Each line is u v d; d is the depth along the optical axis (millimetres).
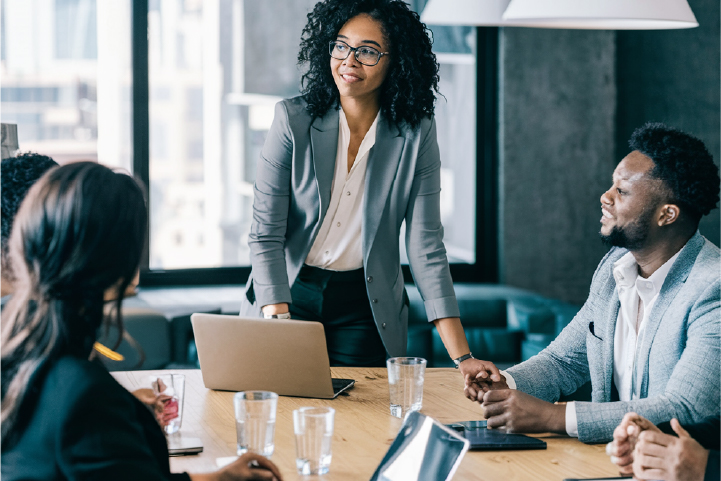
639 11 2354
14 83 4582
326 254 2301
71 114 4664
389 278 2281
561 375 1966
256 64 4906
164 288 4836
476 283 5391
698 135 5082
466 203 5355
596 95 5383
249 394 1423
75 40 4637
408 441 1322
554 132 5344
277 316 2160
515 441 1514
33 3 4570
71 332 1060
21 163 1560
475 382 1872
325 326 2316
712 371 1521
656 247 1710
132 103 4727
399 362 1729
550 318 4707
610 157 5438
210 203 4918
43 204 1059
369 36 2145
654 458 1307
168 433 1538
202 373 1930
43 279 1049
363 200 2229
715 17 5023
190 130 4852
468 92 5293
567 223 5398
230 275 4973
